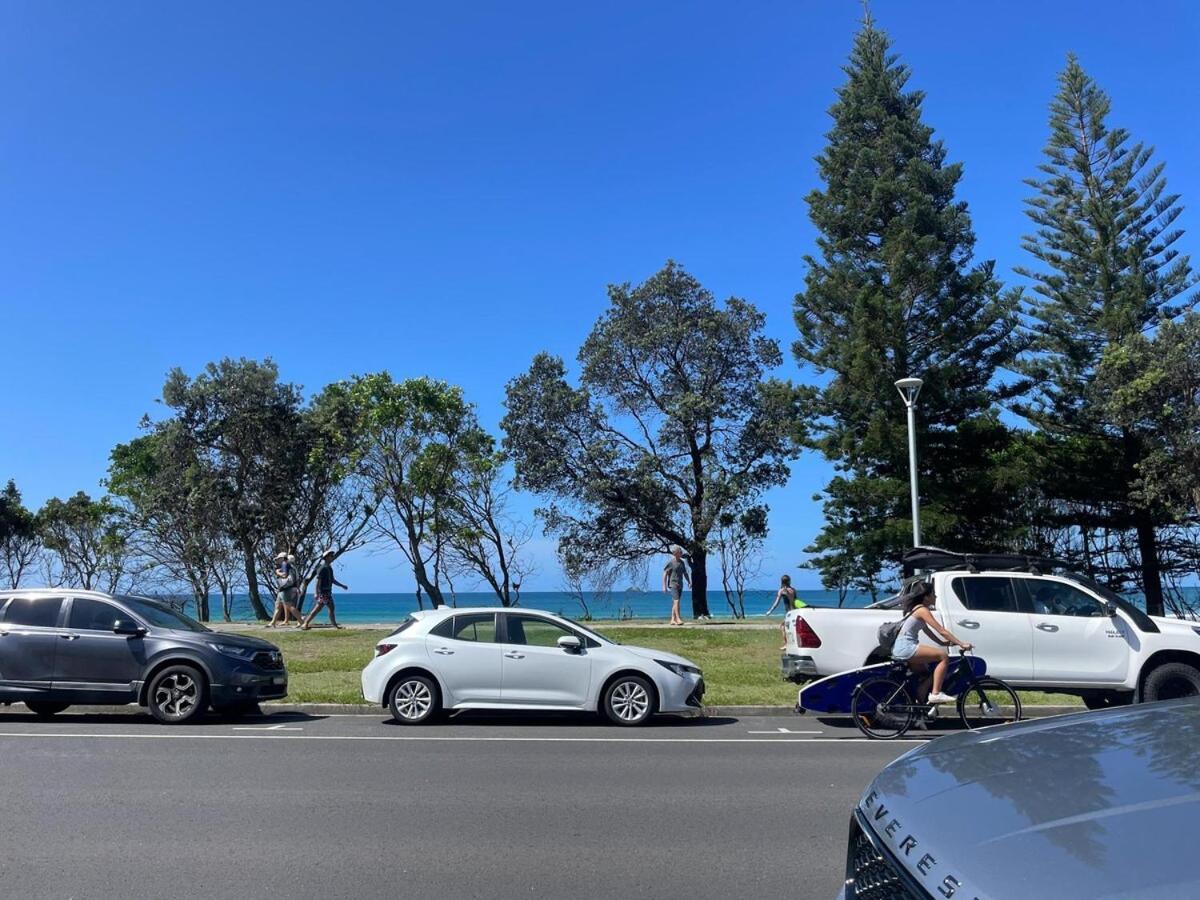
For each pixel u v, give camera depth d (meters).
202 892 5.30
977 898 2.30
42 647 12.04
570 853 6.08
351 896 5.25
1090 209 30.27
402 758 9.49
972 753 3.36
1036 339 30.69
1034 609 12.05
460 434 32.75
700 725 12.31
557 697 12.14
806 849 6.18
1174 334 25.44
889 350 27.94
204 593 36.88
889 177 29.12
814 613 12.46
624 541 31.73
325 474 36.19
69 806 7.28
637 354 31.45
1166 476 25.94
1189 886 2.13
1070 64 31.27
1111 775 2.87
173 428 36.03
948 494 27.69
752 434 31.03
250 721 12.45
